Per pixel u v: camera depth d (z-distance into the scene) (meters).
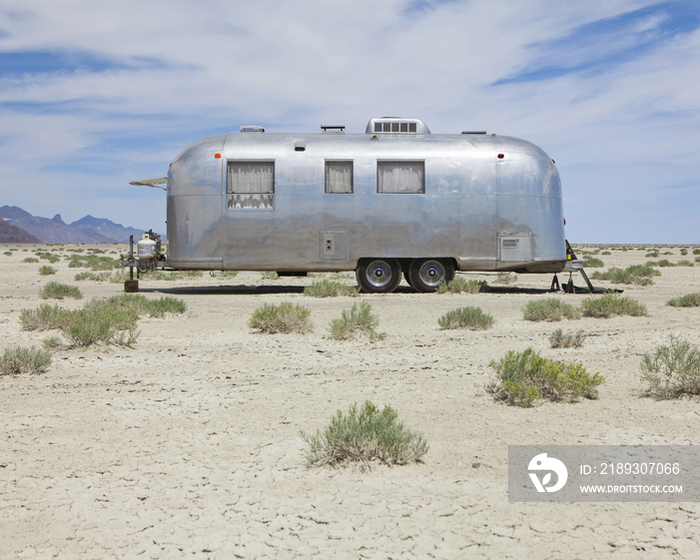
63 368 8.02
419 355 8.86
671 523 3.62
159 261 18.50
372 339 10.16
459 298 16.84
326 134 18.12
